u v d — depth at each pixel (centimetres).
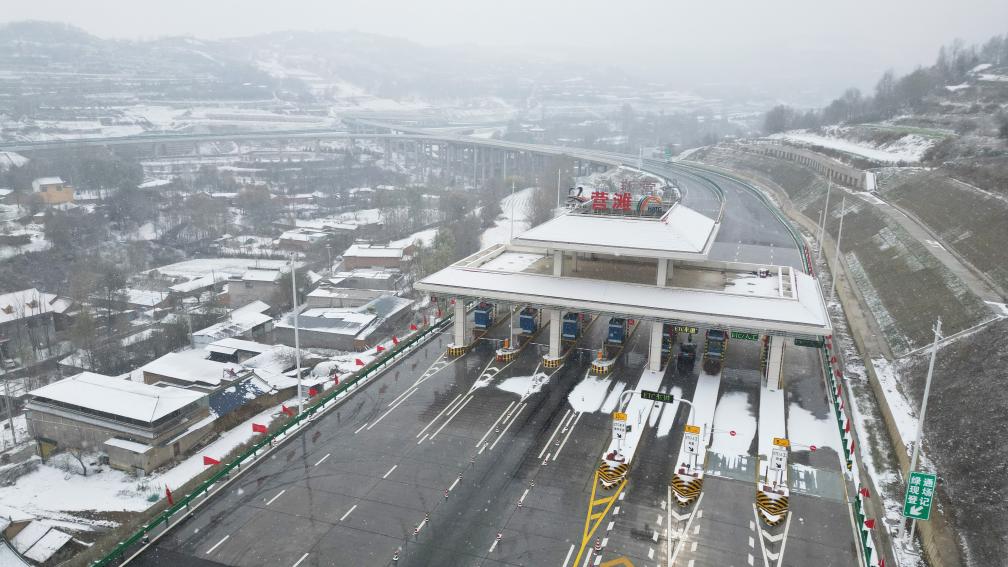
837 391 7019
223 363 10731
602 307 7725
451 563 4831
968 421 6194
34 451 8281
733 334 7388
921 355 8019
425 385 7731
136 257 17412
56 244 17438
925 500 4872
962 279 9125
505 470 6012
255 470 6072
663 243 7719
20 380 10931
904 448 6169
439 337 9194
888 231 12569
